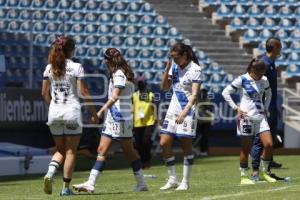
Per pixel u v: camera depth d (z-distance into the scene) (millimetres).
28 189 33156
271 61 37031
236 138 62562
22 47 72812
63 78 26984
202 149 58406
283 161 51188
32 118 52406
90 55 74062
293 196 24812
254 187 29469
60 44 26922
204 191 27469
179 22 79750
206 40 77812
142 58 74375
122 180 37406
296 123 64312
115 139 28031
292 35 77250
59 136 27500
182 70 28578
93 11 78188
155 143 58750
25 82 69625
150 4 81688
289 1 80750
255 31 77875
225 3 81188
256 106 32750
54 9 77812
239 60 75375
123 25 77125
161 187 31641
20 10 77312
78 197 26047
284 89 65875
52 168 27328
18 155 45125
